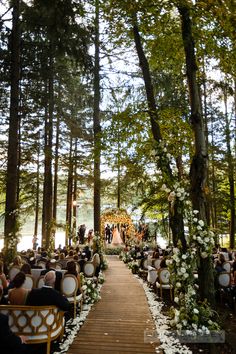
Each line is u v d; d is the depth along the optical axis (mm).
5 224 11719
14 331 4543
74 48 12016
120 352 5207
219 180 24094
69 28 11258
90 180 17750
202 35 7242
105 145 8617
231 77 8242
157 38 8469
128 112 8430
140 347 5438
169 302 8750
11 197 12000
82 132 19844
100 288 11062
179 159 10539
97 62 15688
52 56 14258
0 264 6961
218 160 20797
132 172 12430
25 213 25359
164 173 6750
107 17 8188
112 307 8281
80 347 5402
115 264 19344
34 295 4754
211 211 22188
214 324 5746
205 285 6168
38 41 14117
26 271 7355
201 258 6191
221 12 6203
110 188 29141
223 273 8102
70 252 12031
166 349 5297
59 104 19484
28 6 12156
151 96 8547
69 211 24172
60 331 5133
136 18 7781
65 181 30594
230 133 20109
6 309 4500
